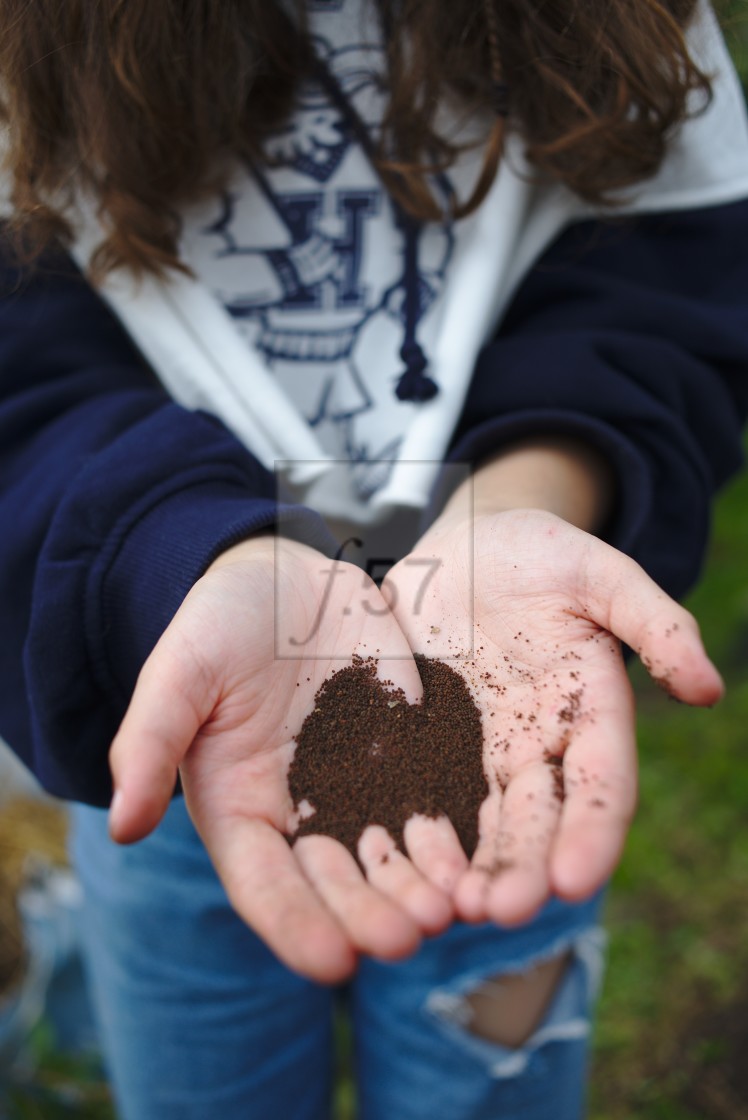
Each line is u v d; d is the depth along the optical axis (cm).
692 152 66
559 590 52
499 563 53
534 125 63
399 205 66
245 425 64
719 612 134
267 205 65
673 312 65
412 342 64
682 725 118
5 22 57
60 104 59
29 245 62
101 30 57
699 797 109
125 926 67
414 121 62
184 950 67
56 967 88
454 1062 68
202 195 64
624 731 49
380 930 46
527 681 53
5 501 60
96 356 66
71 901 90
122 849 65
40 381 64
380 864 49
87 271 63
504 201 65
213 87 60
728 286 68
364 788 52
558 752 51
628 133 62
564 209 66
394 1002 68
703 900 99
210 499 56
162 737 48
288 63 63
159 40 57
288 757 52
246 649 50
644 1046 88
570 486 61
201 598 50
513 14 61
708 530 66
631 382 63
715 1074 86
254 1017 69
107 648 56
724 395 67
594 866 46
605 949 95
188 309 64
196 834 63
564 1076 69
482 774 52
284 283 67
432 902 47
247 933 67
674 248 68
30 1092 84
